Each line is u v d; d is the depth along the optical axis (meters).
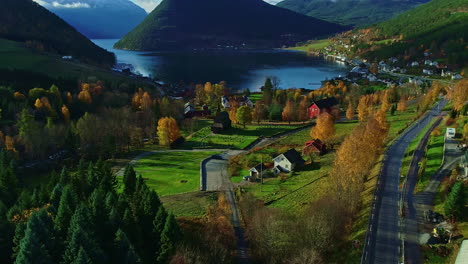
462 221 51.03
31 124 122.50
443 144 86.19
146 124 153.38
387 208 58.69
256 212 62.97
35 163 116.31
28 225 43.00
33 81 191.50
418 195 62.78
